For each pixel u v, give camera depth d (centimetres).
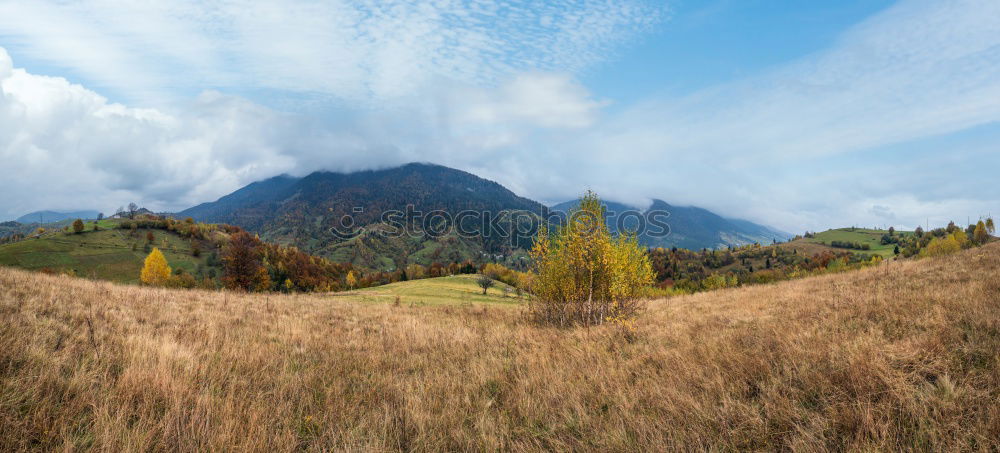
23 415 405
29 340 590
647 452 394
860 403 428
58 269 11156
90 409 446
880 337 687
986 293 962
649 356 791
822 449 372
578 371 700
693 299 2573
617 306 1445
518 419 518
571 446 424
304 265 14575
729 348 737
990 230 11444
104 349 628
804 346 680
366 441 434
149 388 498
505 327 1377
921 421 397
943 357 545
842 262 6550
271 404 511
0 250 11606
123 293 1385
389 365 767
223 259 12950
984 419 387
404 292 5941
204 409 454
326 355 804
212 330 930
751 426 438
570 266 1484
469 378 680
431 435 452
